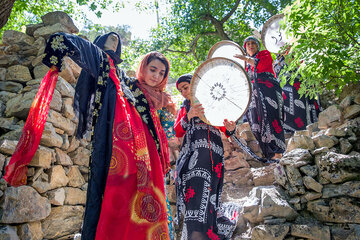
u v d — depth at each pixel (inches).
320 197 129.7
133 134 83.0
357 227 117.4
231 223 126.7
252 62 168.1
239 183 171.5
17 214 113.7
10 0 99.8
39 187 126.6
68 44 81.2
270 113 161.3
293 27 152.8
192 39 453.4
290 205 131.5
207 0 404.5
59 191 136.6
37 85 163.5
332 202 125.3
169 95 107.1
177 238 142.9
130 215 75.0
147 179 80.3
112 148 79.1
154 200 80.4
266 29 206.4
